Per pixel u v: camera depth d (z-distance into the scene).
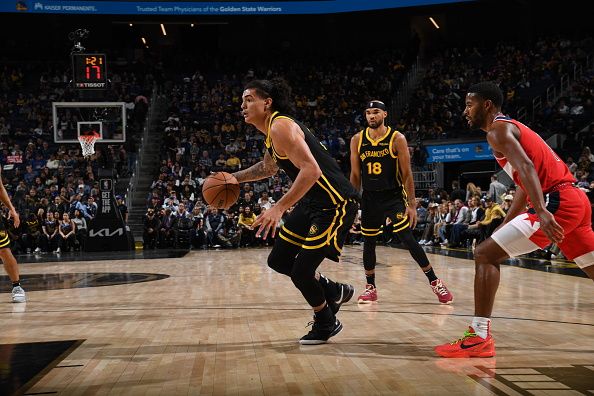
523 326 3.75
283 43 25.17
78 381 2.59
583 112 16.95
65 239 13.11
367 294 4.94
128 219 16.03
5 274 8.21
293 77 22.89
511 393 2.33
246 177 3.64
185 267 8.84
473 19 23.81
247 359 2.97
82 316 4.46
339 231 3.30
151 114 20.19
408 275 7.06
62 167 16.44
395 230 4.97
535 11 22.70
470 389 2.39
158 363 2.91
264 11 21.47
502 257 2.96
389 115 21.61
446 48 23.66
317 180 3.19
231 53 25.12
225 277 7.29
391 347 3.21
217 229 13.39
